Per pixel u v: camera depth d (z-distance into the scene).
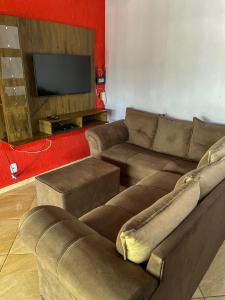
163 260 1.01
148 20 3.25
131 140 3.42
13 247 2.06
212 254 1.82
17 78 2.61
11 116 2.67
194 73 3.01
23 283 1.74
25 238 1.34
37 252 1.28
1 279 1.77
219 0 2.61
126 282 1.01
